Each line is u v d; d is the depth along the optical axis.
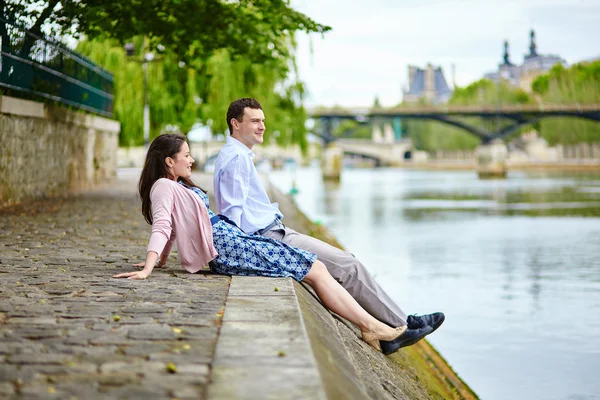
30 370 3.11
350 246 26.27
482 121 115.62
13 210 11.85
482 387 9.09
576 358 10.35
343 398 3.04
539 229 31.67
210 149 60.16
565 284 16.83
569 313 13.35
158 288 4.95
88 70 19.50
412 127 156.88
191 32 15.16
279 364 3.20
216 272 5.46
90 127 19.62
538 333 11.83
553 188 67.56
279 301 4.47
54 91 15.77
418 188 70.81
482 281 17.70
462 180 90.56
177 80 29.73
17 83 13.19
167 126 31.72
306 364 3.20
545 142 135.75
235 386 2.91
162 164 5.47
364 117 103.12
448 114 106.38
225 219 5.45
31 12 14.04
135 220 10.70
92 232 9.02
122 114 30.52
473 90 144.00
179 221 5.42
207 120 30.02
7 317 4.09
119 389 2.87
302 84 33.84
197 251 5.43
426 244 26.72
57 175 16.09
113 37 15.73
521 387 9.02
